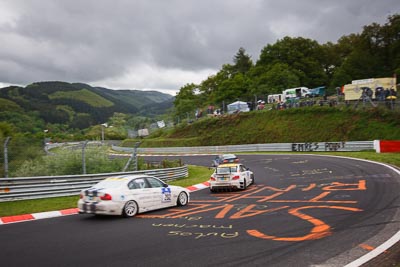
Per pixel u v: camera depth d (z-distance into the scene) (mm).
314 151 37875
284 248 6668
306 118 45969
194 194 16609
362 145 34188
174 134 60156
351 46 89125
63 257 6711
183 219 10086
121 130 108125
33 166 17594
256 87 70188
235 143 49188
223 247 6926
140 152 56656
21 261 6543
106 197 10555
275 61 81062
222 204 12727
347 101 44250
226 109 66125
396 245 6449
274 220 9273
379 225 8031
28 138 18078
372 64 68625
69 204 13344
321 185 16000
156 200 11797
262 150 43156
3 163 16406
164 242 7520
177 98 91000
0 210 12070
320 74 81062
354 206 10531
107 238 8133
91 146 22703
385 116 39625
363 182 15523
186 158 42188
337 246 6617
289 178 20125
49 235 8695
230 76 97250
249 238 7523
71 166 18812
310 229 8055
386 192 12539
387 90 41688
